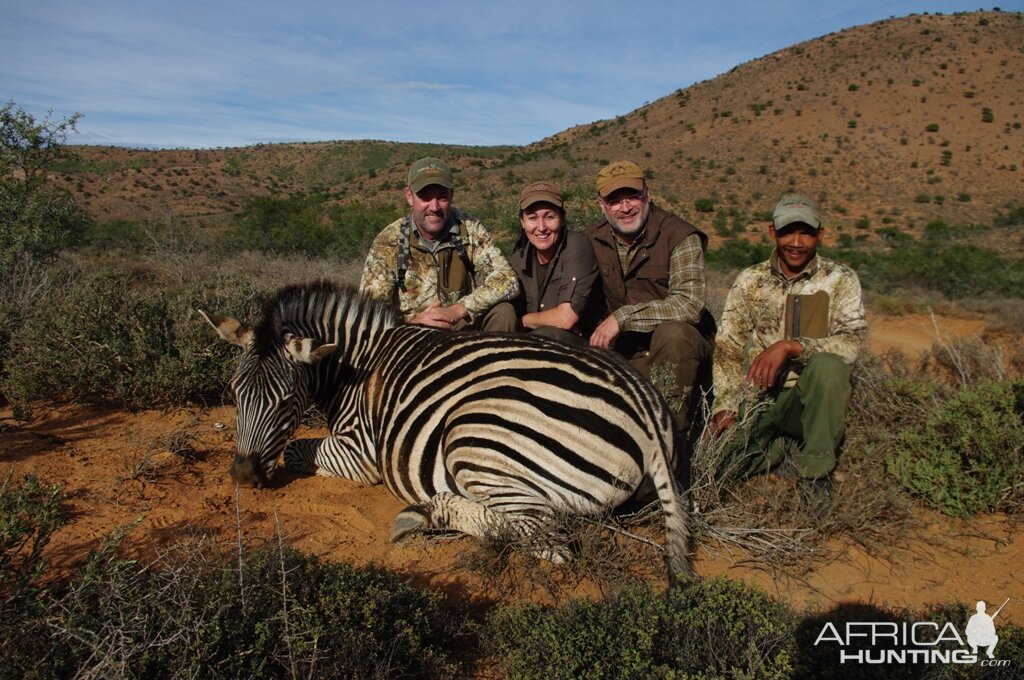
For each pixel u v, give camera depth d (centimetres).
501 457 339
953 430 438
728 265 2723
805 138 8562
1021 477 404
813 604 311
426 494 380
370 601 266
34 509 295
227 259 1564
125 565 255
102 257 1745
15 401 542
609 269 518
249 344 415
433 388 371
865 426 483
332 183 11050
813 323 427
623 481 338
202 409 561
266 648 244
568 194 1450
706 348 488
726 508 387
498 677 271
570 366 339
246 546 335
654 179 7569
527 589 328
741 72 11956
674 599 279
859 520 377
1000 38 10975
